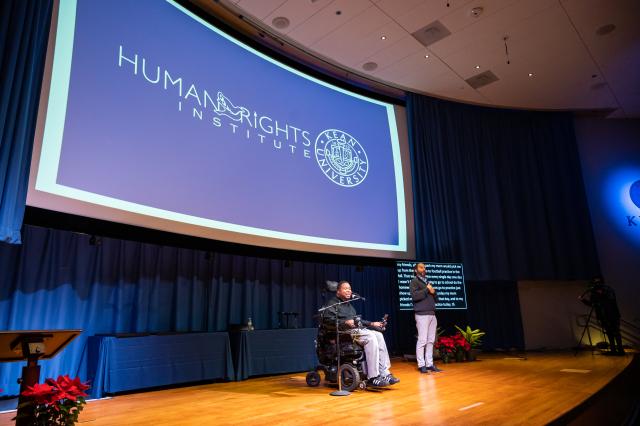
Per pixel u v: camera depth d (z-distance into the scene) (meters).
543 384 3.77
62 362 3.63
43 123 3.29
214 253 5.15
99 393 3.39
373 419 2.62
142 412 2.93
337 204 5.95
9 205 2.88
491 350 7.20
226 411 2.94
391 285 7.07
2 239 2.81
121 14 4.11
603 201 8.24
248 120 5.20
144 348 3.72
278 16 5.54
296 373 5.02
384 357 3.83
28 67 3.15
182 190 4.28
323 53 6.35
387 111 7.22
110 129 3.78
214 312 5.07
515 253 7.40
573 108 8.16
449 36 5.95
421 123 7.34
